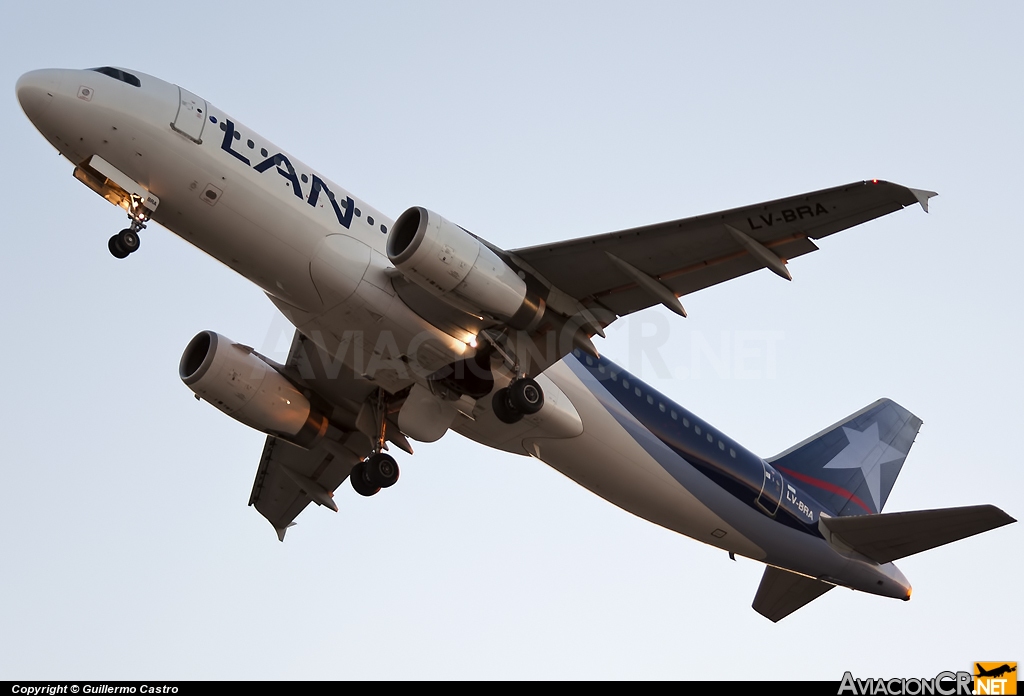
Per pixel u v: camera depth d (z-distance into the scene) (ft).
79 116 161.07
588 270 176.76
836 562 237.86
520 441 200.44
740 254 170.81
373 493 213.87
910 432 273.13
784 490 230.48
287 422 213.05
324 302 176.45
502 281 170.50
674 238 169.07
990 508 218.18
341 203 178.70
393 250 168.35
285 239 170.91
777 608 255.29
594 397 200.23
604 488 210.59
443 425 194.70
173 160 165.17
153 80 170.60
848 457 261.85
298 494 247.50
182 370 207.41
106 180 167.53
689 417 216.95
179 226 171.12
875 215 158.40
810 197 157.28
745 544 228.43
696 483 215.31
